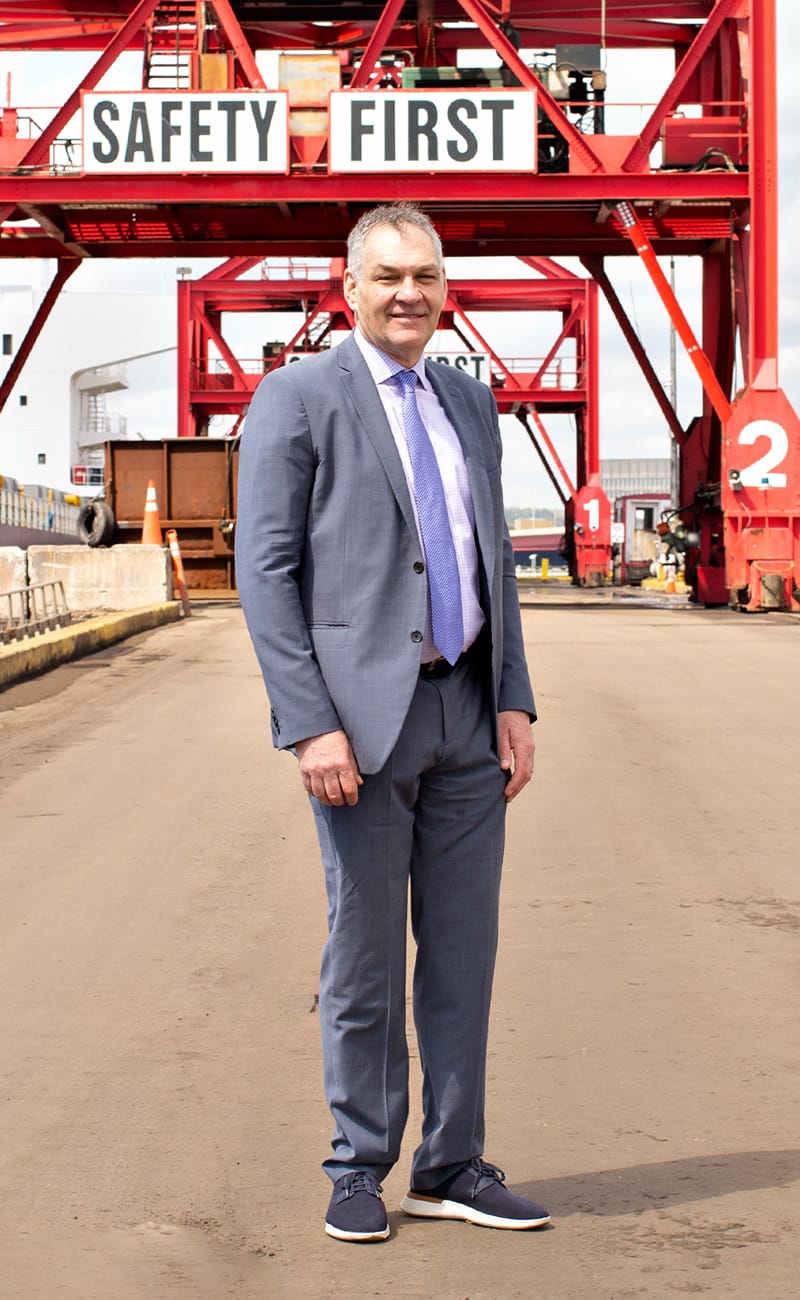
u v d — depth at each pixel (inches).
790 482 1066.7
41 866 295.7
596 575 2148.1
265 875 286.4
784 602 1046.4
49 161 1070.4
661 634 802.2
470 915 139.9
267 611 133.0
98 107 1047.6
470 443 141.1
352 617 134.6
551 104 1061.8
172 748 437.7
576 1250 133.9
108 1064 187.2
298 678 132.5
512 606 145.1
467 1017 140.0
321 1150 159.5
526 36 1274.6
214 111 1043.9
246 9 1197.1
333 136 1042.1
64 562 934.4
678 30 1254.9
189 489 1290.6
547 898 267.1
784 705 514.9
